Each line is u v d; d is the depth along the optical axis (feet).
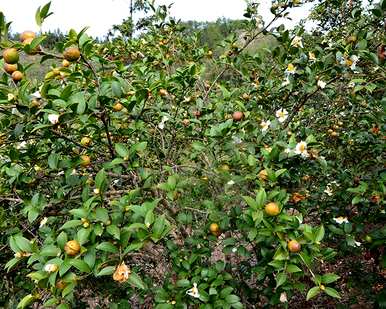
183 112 4.92
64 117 2.88
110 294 4.07
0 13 2.68
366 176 4.14
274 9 4.50
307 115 5.36
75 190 3.57
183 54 6.75
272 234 2.75
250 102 4.71
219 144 3.71
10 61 2.78
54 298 2.52
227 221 3.38
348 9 7.36
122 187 4.08
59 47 3.08
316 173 4.70
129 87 3.76
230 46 5.32
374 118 4.17
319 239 2.64
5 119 2.95
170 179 3.19
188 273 3.32
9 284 4.02
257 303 4.48
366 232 4.05
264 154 3.24
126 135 4.02
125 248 2.54
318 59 4.01
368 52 3.71
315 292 2.49
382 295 3.93
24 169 3.87
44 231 3.28
